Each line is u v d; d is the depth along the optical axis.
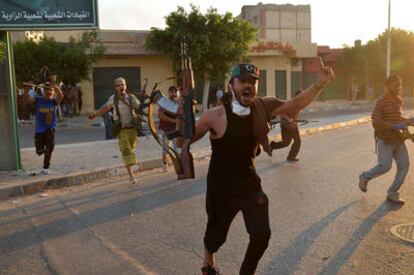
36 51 24.97
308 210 6.89
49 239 5.93
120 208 7.31
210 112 3.72
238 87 3.65
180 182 9.09
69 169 9.88
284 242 5.55
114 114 8.85
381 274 4.61
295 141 11.12
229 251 5.31
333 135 16.92
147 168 10.62
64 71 25.59
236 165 3.77
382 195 7.63
